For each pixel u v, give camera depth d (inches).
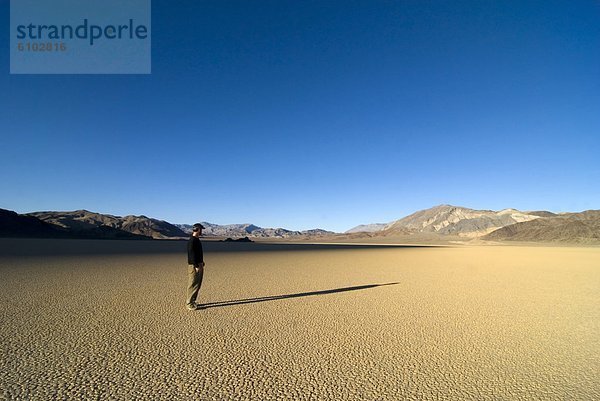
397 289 481.1
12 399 156.6
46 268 657.6
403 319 313.9
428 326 291.6
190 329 271.3
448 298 417.4
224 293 433.7
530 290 489.1
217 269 727.7
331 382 182.2
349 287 493.4
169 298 388.8
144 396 162.2
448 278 617.0
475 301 401.1
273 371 194.7
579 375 194.9
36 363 197.9
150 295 403.9
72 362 200.5
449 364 209.3
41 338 241.3
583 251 2039.9
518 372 198.4
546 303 394.9
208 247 1961.1
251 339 250.1
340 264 895.7
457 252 1764.3
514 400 165.0
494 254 1582.2
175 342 239.8
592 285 546.3
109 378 180.9
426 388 177.2
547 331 280.7
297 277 601.3
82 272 608.7
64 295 394.0
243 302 379.6
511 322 307.7
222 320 300.7
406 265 896.3
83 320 290.0
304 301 390.0
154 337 249.6
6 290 418.3
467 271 756.0
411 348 236.5
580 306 380.2
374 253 1513.3
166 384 175.2
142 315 312.0
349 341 249.4
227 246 2156.7
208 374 188.5
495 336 265.6
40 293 402.6
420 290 475.2
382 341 250.4
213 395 164.9
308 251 1601.9
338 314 329.7
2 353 212.1
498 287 513.7
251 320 302.8
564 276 675.4
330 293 442.6
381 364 207.9
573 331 281.1
